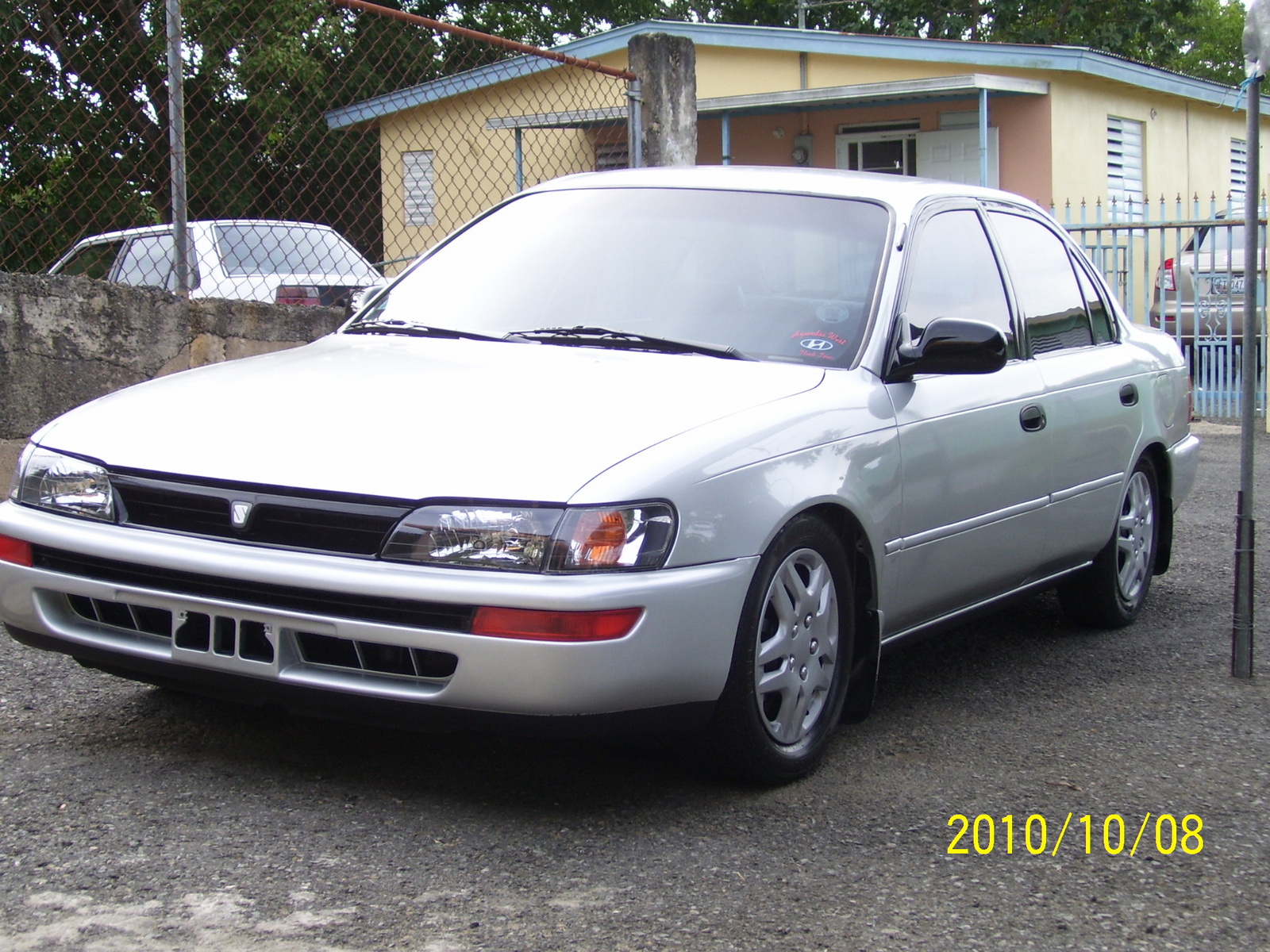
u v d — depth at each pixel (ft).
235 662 10.69
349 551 10.42
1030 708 14.74
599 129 61.31
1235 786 12.37
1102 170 64.80
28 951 8.38
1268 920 9.62
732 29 63.46
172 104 21.68
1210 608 19.84
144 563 10.85
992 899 9.80
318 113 29.35
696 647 10.62
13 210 22.50
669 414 11.32
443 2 80.02
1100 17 97.55
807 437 11.87
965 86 55.93
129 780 11.46
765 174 15.51
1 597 11.76
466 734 12.96
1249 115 15.75
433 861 10.07
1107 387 17.12
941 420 13.64
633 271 14.29
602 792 11.68
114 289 20.65
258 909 9.12
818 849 10.60
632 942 8.88
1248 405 15.93
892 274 13.88
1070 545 16.49
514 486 10.28
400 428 11.06
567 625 9.97
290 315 22.62
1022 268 16.55
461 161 58.85
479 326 14.19
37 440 12.08
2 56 22.15
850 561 12.64
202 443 11.23
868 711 13.07
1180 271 40.19
